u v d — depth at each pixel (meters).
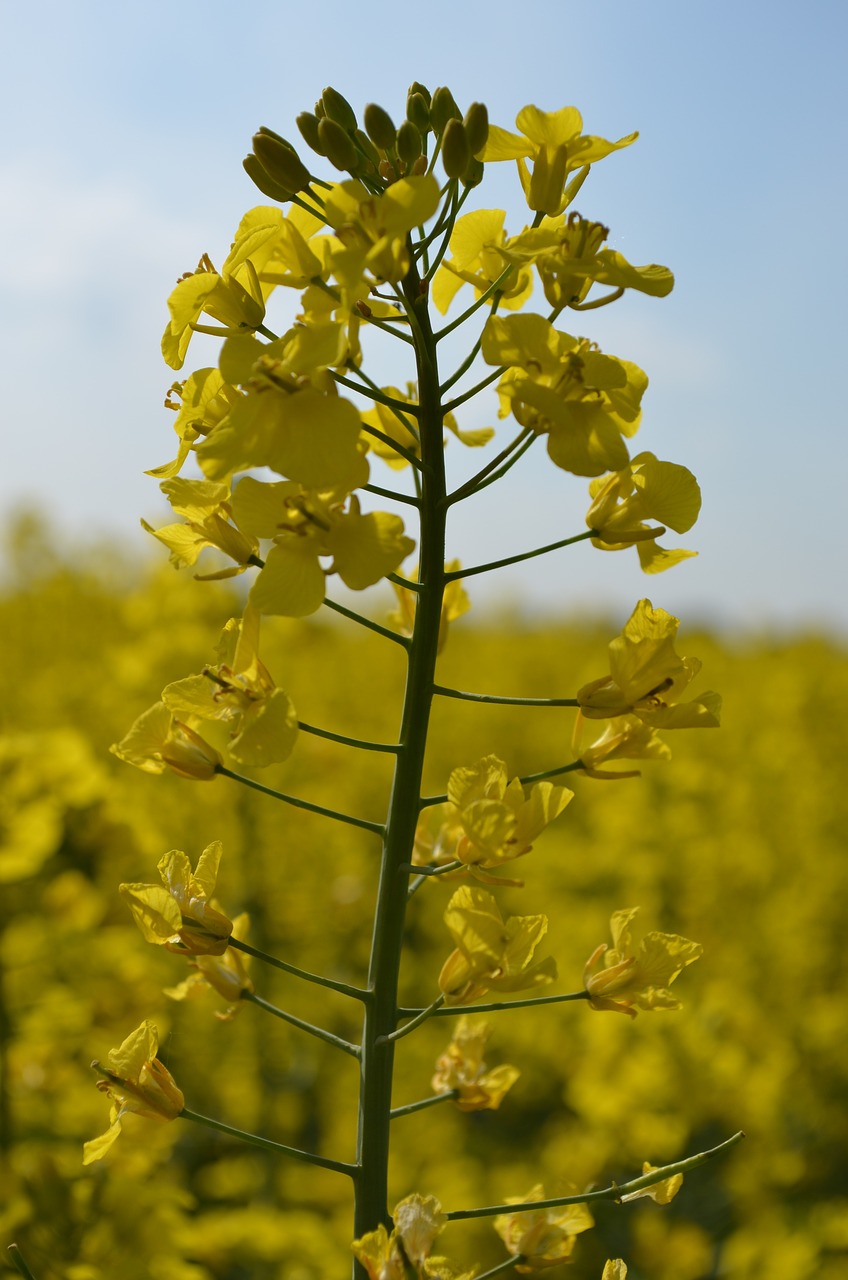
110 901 0.51
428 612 0.31
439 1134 0.69
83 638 1.56
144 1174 0.42
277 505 0.29
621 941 0.32
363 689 1.46
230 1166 0.67
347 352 0.28
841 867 1.01
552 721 1.51
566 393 0.29
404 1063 0.76
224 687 0.30
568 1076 0.76
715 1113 0.60
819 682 1.74
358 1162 0.31
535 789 0.30
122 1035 0.49
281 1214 0.57
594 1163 0.58
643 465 0.31
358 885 0.77
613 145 0.31
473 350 0.31
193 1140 0.68
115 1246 0.40
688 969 0.84
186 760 0.31
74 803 0.50
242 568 0.31
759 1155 0.60
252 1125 0.70
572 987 0.82
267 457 0.28
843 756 1.47
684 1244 0.54
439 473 0.31
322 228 0.31
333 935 0.80
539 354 0.29
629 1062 0.60
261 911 0.72
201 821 0.71
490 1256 0.58
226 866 0.71
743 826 1.08
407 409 0.31
